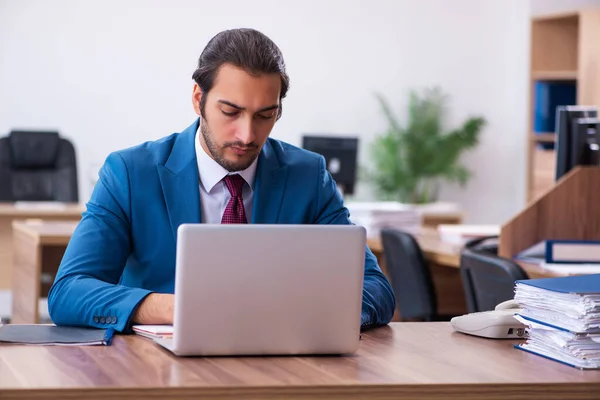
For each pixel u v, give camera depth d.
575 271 3.92
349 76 9.24
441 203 9.37
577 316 2.07
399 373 1.97
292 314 2.09
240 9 8.94
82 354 2.08
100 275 2.50
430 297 4.70
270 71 2.33
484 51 9.52
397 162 9.07
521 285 2.26
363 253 2.12
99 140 8.62
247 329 2.07
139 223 2.57
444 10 9.42
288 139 9.15
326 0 9.15
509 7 9.56
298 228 2.08
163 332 2.24
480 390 1.90
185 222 2.58
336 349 2.13
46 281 6.04
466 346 2.29
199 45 8.81
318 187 2.72
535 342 2.22
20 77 8.41
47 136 7.55
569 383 1.93
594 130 4.56
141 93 8.71
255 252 2.06
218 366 1.99
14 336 2.23
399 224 5.63
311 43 9.15
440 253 4.62
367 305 2.50
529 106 8.63
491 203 9.68
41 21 8.43
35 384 1.79
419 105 9.23
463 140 9.09
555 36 8.58
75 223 6.03
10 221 6.70
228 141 2.38
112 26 8.60
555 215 4.39
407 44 9.35
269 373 1.93
